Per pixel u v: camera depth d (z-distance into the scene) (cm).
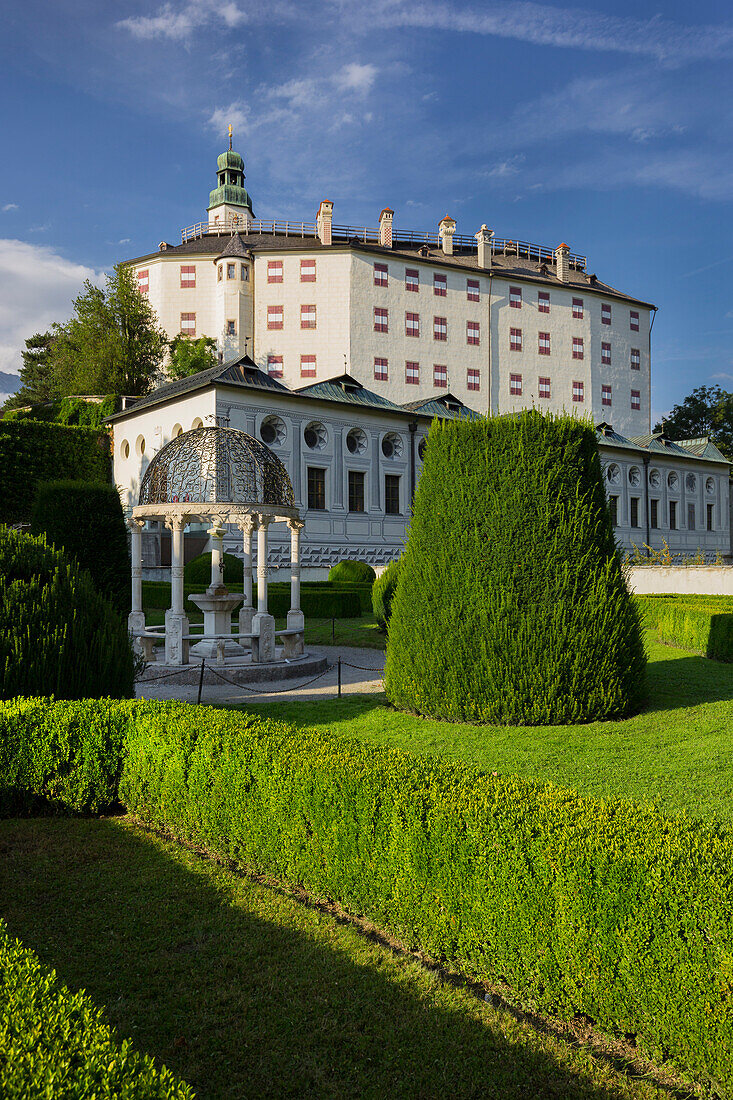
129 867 611
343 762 557
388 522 4375
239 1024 400
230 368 3775
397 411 4394
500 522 1062
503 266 6975
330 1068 368
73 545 2269
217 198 7738
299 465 3969
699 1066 355
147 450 4228
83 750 745
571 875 410
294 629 1709
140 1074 242
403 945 493
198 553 4028
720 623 1678
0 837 685
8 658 848
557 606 1037
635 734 954
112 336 5728
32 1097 227
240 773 618
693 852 381
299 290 5984
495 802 473
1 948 321
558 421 1104
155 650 1888
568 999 411
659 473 5859
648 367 7488
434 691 1071
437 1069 366
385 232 6569
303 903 553
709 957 356
